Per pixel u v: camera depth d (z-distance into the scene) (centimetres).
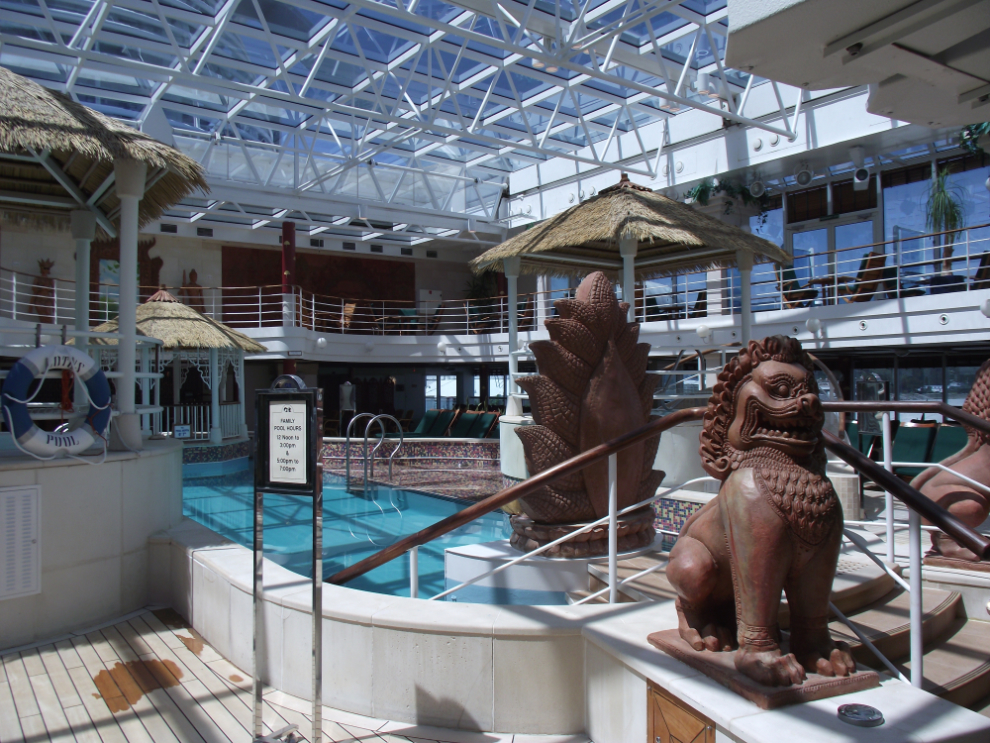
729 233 817
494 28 1030
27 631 406
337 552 634
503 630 287
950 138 1130
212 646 395
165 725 299
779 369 224
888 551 354
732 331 1186
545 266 993
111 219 648
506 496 339
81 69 1026
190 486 1045
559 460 438
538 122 1443
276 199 1502
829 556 225
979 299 895
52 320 1516
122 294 492
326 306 2020
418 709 297
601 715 272
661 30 1084
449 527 349
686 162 1393
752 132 1284
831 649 228
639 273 1054
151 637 412
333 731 290
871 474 242
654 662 245
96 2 848
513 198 1808
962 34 240
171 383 1681
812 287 1164
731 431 238
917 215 1249
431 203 1738
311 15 970
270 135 1445
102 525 443
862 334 1020
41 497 414
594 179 1597
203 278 1855
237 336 1361
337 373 2034
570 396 439
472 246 2109
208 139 1400
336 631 312
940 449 810
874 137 1134
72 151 518
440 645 294
